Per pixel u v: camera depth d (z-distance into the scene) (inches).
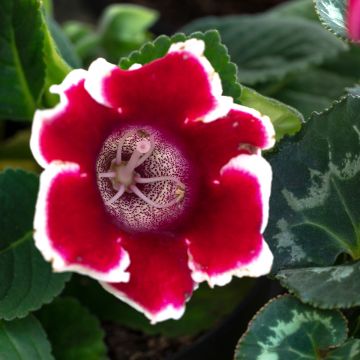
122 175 12.0
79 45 22.3
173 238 11.6
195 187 11.8
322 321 12.2
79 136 11.0
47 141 10.6
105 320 16.9
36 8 14.0
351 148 12.9
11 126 21.2
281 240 12.8
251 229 11.1
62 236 10.4
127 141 12.1
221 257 11.2
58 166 10.6
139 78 11.3
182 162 11.9
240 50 19.3
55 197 10.5
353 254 13.1
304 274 12.3
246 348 12.0
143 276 11.2
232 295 16.5
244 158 11.4
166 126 11.8
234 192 11.3
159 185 12.3
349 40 11.8
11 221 13.8
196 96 11.3
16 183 14.0
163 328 16.3
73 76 11.1
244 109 11.5
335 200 13.0
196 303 16.4
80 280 16.9
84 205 10.8
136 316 16.5
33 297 13.5
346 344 12.1
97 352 15.6
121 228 11.5
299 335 12.2
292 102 19.7
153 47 13.5
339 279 12.1
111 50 22.9
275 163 12.9
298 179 12.9
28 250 13.7
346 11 12.1
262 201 11.1
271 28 19.5
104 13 25.8
